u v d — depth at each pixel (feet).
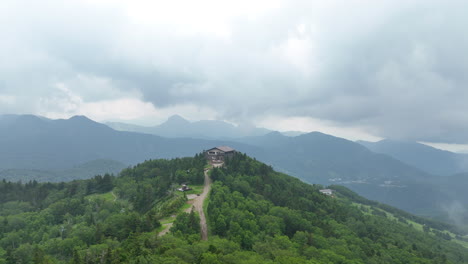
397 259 595.06
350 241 622.54
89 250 417.08
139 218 522.47
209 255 322.14
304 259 404.77
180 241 386.93
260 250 426.51
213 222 498.69
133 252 358.43
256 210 615.16
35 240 606.55
